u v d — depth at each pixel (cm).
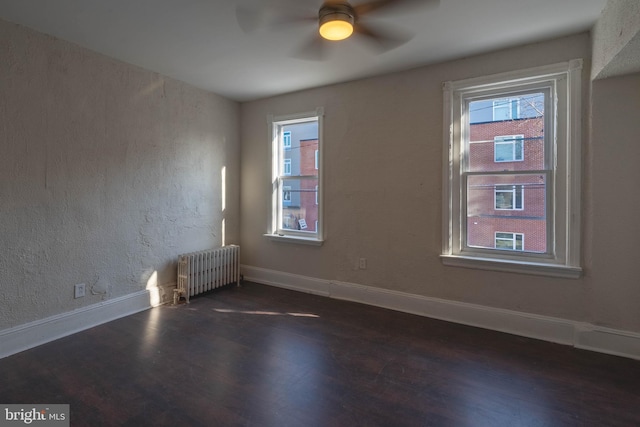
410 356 246
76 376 217
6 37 240
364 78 353
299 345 263
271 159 427
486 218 305
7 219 243
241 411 184
